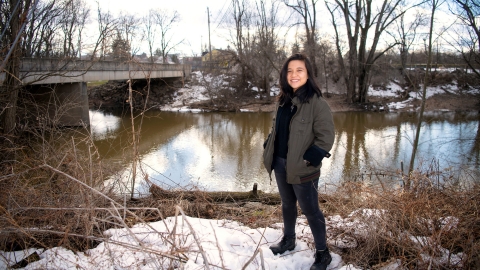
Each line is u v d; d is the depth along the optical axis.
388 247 2.97
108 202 3.67
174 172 10.24
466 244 2.68
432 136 15.13
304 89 2.63
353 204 3.60
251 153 12.80
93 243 3.12
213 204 4.31
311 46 26.55
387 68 28.38
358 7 24.55
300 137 2.60
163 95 29.77
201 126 19.55
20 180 3.29
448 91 28.61
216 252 2.85
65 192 3.28
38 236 3.04
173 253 2.46
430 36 7.24
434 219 2.93
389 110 24.58
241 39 28.69
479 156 10.90
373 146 13.46
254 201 5.34
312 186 2.66
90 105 28.12
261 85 30.47
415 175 3.65
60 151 3.90
